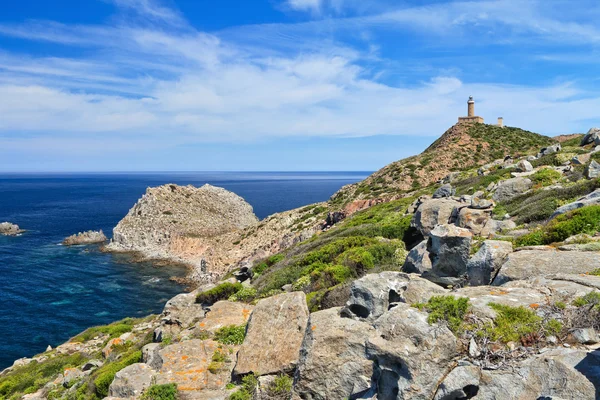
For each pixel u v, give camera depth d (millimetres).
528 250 11586
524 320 7656
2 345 40500
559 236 13773
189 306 21109
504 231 18234
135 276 66938
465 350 7211
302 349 9250
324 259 25078
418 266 13344
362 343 8586
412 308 7867
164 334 19234
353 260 20297
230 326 15242
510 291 8984
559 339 7227
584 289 8312
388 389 7109
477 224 20547
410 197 46250
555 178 26453
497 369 6746
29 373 26750
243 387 10805
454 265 12281
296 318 11875
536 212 19266
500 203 24094
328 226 55500
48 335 43219
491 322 7691
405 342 7035
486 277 11188
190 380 12188
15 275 65750
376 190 67688
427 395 6598
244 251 67375
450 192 30906
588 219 13719
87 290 59125
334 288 15602
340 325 9148
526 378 6422
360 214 45875
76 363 26297
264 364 11242
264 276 27875
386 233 26641
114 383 12727
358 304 10305
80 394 16469
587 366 6145
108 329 33844
